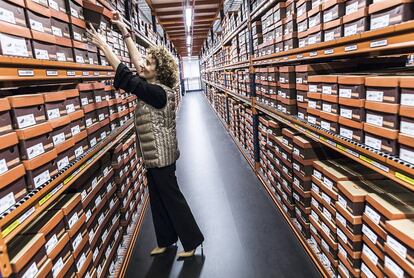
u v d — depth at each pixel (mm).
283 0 2453
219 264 2176
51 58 1352
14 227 932
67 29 1562
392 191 1368
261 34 3354
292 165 2363
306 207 2135
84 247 1512
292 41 2162
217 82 9461
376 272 1271
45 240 1137
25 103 1091
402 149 1088
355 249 1420
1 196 922
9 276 908
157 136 1988
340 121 1520
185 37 13039
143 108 1966
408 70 1494
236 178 3885
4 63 1021
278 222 2697
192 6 6746
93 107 1828
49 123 1224
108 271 1907
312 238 2123
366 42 1264
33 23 1193
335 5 1506
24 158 1066
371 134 1273
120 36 2793
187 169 4387
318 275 1978
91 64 1887
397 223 1106
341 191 1522
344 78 1448
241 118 5105
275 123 2939
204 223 2779
